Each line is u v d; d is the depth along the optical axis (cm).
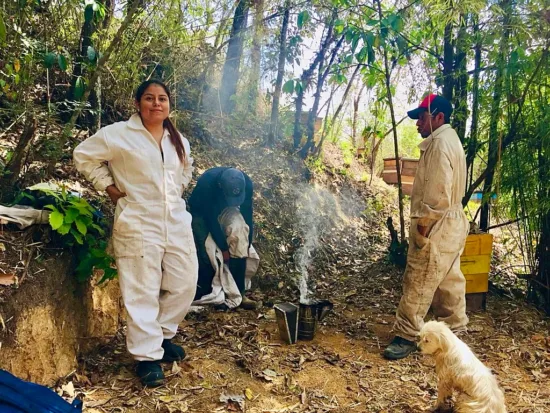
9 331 260
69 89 442
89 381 296
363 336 395
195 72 618
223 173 412
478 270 446
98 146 289
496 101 461
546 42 427
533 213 464
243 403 286
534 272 486
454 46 479
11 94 350
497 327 422
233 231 420
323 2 490
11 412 213
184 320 392
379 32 413
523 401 306
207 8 571
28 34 367
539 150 455
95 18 371
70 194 326
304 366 337
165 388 294
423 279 356
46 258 297
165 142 304
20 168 342
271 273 496
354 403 297
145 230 293
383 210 719
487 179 496
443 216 352
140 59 501
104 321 346
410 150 911
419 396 306
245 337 370
